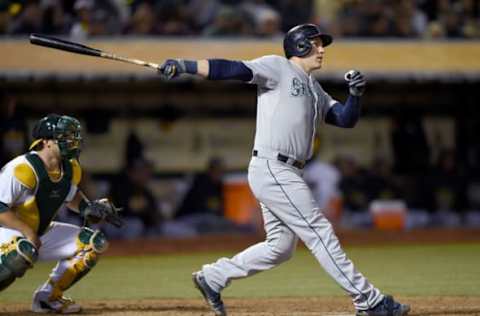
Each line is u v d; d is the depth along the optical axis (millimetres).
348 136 65750
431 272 38188
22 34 59844
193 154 64188
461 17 66688
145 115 63312
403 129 64062
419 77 60438
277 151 23750
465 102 65938
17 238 24703
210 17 64250
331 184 60500
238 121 64625
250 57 60312
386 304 23484
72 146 25297
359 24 64312
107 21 61281
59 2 61438
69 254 26375
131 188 58188
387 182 62719
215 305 24828
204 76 23156
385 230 60438
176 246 52688
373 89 65062
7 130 55812
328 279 36406
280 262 24625
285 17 66250
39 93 61406
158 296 31297
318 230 23641
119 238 57281
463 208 63781
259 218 59656
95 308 27938
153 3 63375
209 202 59625
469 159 65438
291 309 27422
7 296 31578
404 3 66312
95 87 62219
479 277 36094
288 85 23844
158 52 59906
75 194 26516
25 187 24750
